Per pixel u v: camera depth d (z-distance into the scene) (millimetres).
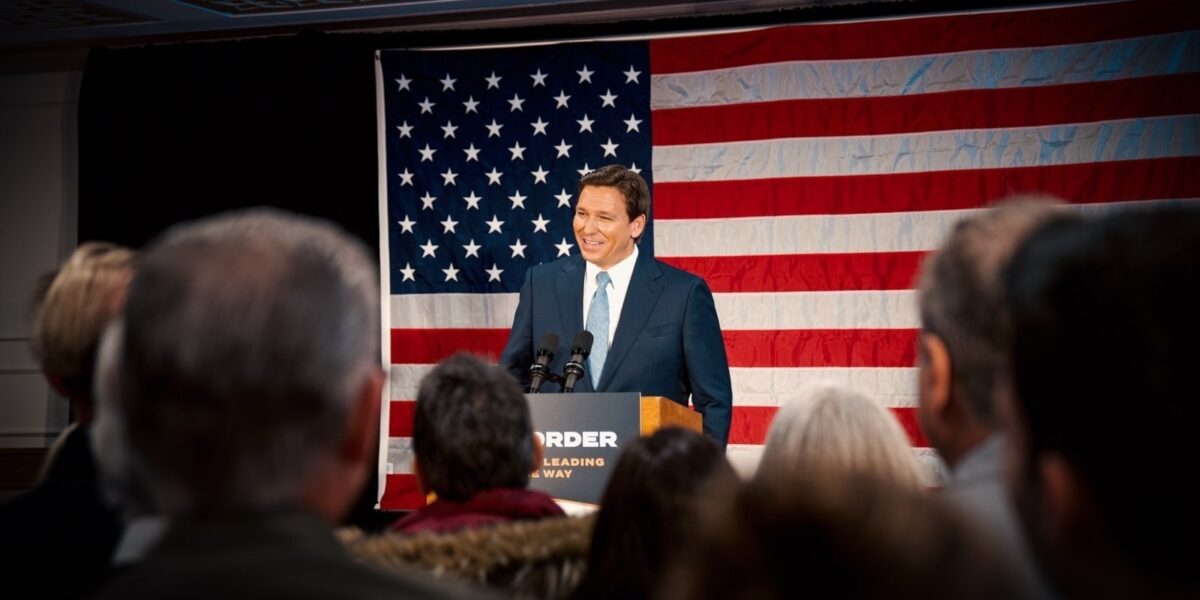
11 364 6168
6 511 1220
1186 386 484
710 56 5496
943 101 5266
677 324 3504
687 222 5449
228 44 5906
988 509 769
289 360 641
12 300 6195
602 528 1364
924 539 473
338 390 669
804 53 5402
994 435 855
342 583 589
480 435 1562
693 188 5461
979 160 5211
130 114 5957
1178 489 488
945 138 5254
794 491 501
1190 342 487
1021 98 5188
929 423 938
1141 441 491
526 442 1616
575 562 1376
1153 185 5023
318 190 5762
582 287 3613
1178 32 5047
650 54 5555
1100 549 517
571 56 5617
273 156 5824
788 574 480
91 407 1354
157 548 617
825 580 473
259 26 5973
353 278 702
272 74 5852
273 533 617
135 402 639
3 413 6156
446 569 1338
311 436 652
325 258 689
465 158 5668
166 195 5902
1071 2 5172
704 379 3457
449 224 5656
